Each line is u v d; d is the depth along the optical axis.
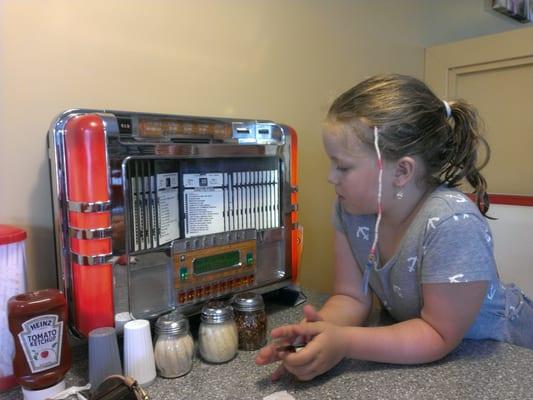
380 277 0.78
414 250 0.71
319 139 1.28
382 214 0.74
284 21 1.16
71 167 0.63
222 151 0.80
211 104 1.01
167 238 0.75
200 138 0.78
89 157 0.62
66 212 0.65
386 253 0.79
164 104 0.93
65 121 0.65
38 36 0.75
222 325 0.68
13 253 0.61
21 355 0.56
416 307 0.75
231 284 0.83
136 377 0.60
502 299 0.77
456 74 1.72
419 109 0.67
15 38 0.72
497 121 1.70
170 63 0.93
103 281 0.64
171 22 0.92
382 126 0.65
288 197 0.93
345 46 1.35
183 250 0.75
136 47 0.87
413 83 0.69
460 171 0.74
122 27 0.85
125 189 0.66
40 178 0.77
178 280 0.74
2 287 0.60
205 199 0.82
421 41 1.67
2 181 0.73
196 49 0.97
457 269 0.64
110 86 0.84
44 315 0.57
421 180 0.71
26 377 0.56
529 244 1.14
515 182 1.68
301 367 0.58
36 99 0.75
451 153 0.73
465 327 0.66
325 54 1.28
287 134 0.91
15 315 0.55
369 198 0.69
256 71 1.10
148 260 0.70
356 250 0.83
